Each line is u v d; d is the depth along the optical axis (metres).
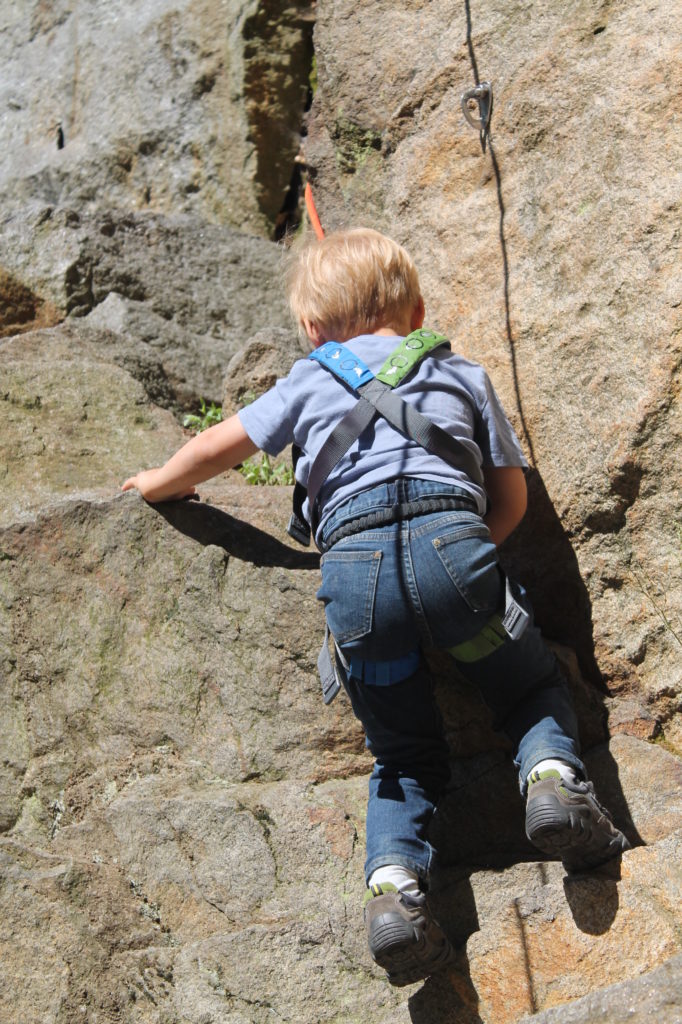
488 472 3.04
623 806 2.89
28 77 7.75
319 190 4.92
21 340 4.45
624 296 3.23
